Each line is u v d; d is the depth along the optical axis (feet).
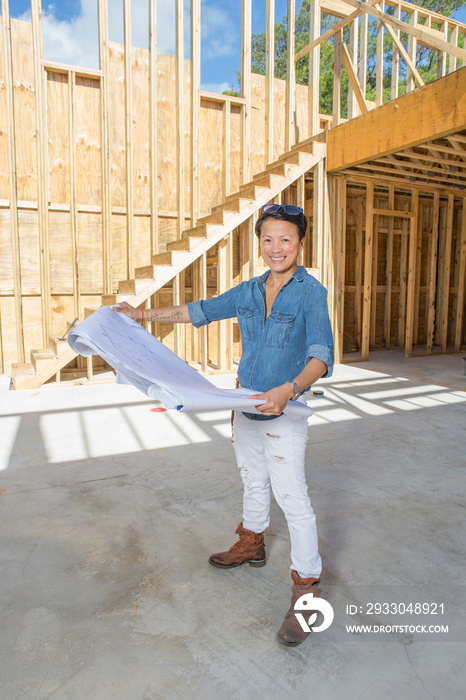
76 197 20.26
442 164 21.66
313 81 24.04
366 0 23.30
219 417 14.20
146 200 22.08
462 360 24.59
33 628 5.48
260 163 24.72
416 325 30.14
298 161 20.72
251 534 6.59
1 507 8.49
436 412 14.79
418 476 9.96
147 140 21.77
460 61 23.99
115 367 4.63
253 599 6.05
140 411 14.73
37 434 12.51
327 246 22.22
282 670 4.90
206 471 10.10
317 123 24.52
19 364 19.42
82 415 14.28
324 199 21.77
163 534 7.60
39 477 9.80
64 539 7.44
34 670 4.86
